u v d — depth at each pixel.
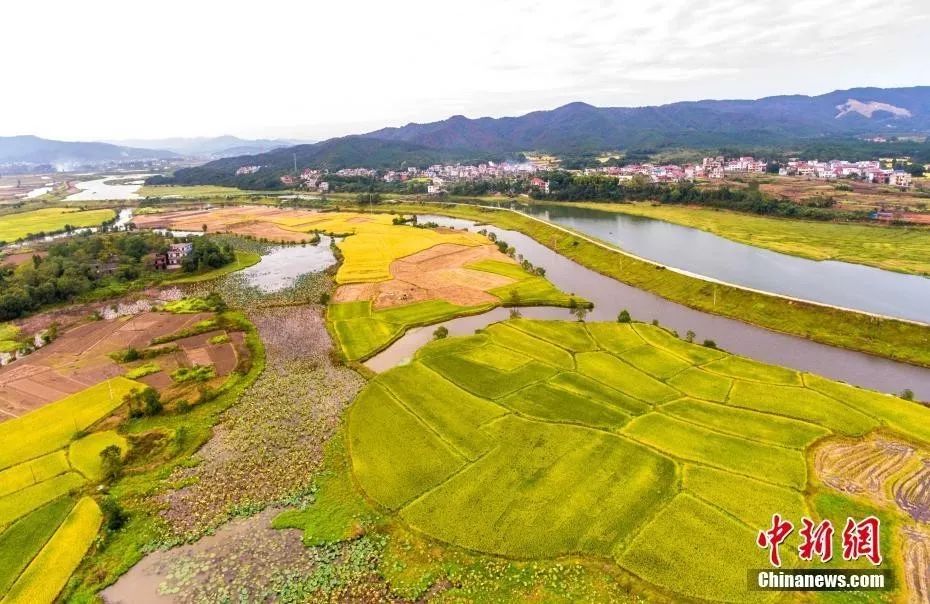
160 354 86.12
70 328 100.19
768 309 96.75
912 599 36.88
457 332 94.00
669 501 47.12
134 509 50.12
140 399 67.44
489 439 58.19
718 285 107.69
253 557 43.84
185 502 50.97
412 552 43.28
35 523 48.62
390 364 81.56
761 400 64.06
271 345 89.56
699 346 80.88
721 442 55.72
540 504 47.62
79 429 63.56
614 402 64.94
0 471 56.12
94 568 43.47
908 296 107.88
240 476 54.59
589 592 38.66
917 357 78.12
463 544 43.62
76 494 52.34
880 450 53.69
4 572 43.22
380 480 52.31
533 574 40.44
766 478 49.75
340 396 70.69
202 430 63.12
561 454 54.81
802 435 56.53
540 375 72.88
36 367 82.25
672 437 56.88
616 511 46.25
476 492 49.72
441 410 64.75
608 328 89.31
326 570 42.03
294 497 51.16
